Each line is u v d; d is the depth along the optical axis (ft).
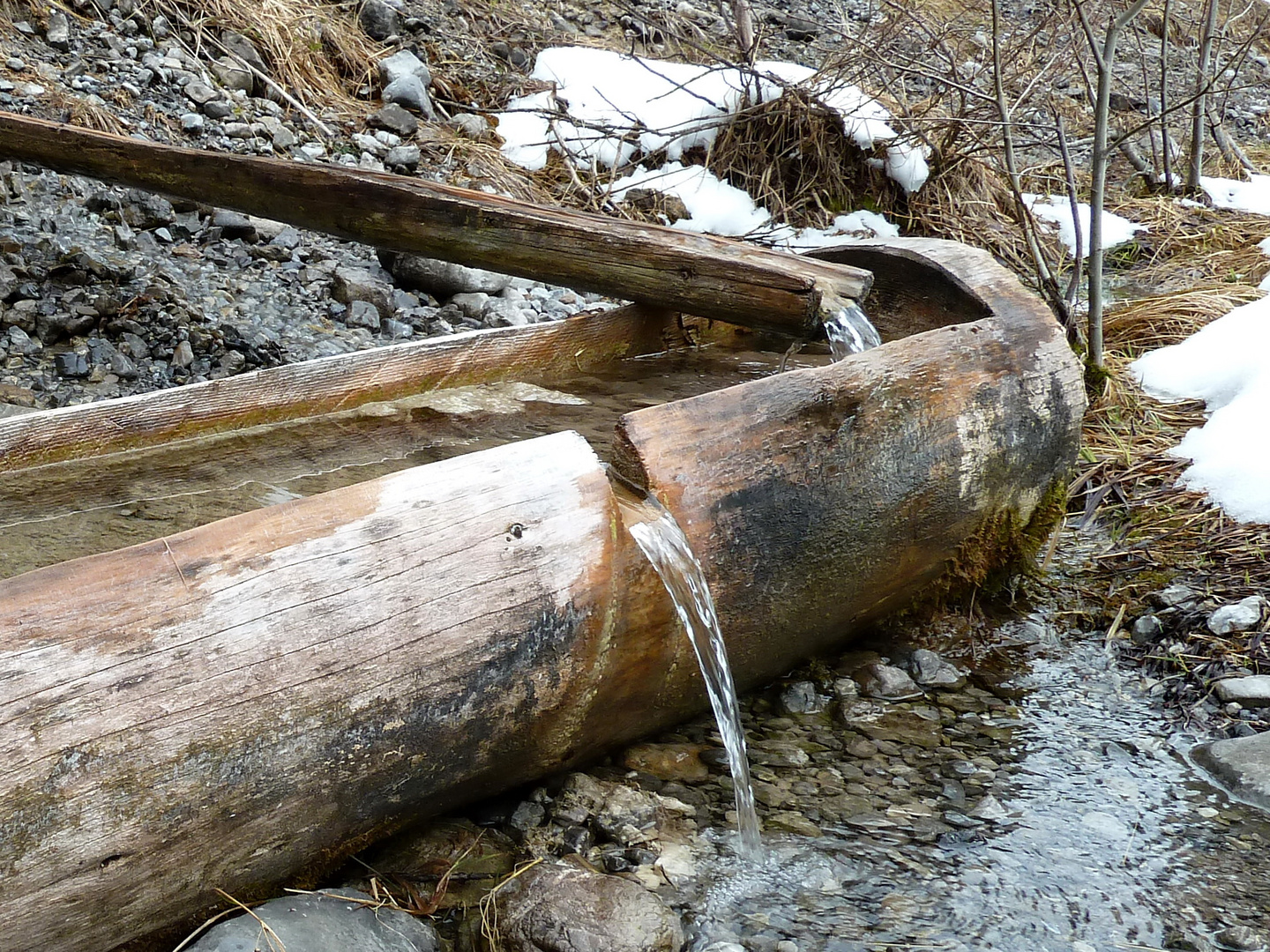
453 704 7.02
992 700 10.19
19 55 18.07
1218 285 19.67
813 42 29.37
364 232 12.09
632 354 13.51
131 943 6.52
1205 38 25.44
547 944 7.00
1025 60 24.02
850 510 9.41
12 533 8.75
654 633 8.04
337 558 6.60
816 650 10.36
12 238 14.76
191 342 14.28
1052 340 11.30
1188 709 10.03
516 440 11.05
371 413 11.58
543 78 24.22
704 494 8.39
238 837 6.36
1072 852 8.20
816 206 21.95
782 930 7.37
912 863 8.05
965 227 21.88
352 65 22.44
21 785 5.47
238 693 6.14
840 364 9.48
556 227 11.25
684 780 8.87
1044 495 11.37
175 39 20.17
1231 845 8.27
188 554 6.20
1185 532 12.50
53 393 12.80
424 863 7.79
